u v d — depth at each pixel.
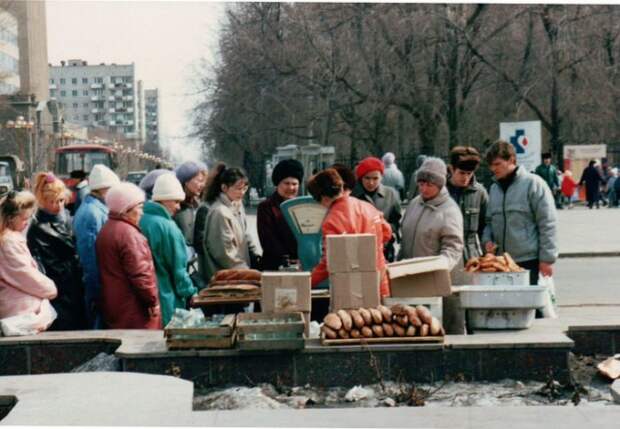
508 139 21.50
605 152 43.75
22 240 8.36
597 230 26.70
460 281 8.71
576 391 7.05
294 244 9.69
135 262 8.44
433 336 7.48
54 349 8.05
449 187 9.60
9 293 8.29
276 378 7.44
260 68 48.72
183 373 7.42
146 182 10.56
